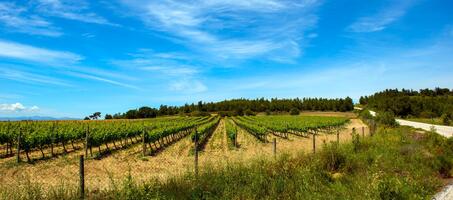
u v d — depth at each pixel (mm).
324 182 12078
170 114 166125
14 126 44188
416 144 20547
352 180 12352
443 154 17656
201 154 25734
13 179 15875
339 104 180375
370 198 9812
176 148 30359
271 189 10570
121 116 141250
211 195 9844
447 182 13969
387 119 46750
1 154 25266
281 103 187750
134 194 8984
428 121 73875
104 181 15086
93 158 23219
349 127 73125
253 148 30234
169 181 10969
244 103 187875
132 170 18266
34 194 9969
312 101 188750
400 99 110750
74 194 9953
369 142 21109
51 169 18734
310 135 49281
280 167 12617
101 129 36562
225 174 11180
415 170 15031
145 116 141500
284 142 36781
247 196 9820
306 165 13016
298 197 10086
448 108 96000
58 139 26516
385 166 15219
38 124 53188
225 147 31703
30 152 26641
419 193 11172
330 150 14938
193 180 10586
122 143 34781
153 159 23016
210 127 52969
